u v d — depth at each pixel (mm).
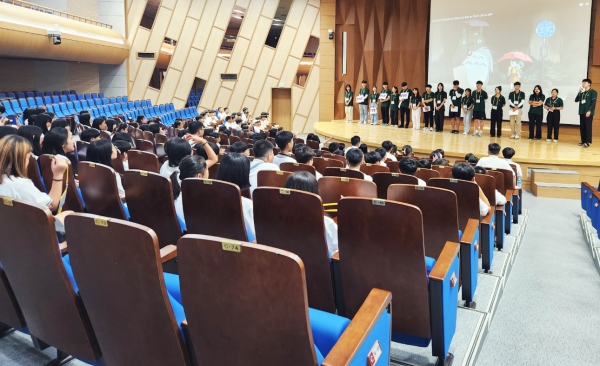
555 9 12375
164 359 1837
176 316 1835
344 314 2676
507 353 3014
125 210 3580
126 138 6332
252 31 18234
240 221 2830
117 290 1793
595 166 8797
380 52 17188
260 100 18531
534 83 12953
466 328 3109
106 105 14891
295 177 2686
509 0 13180
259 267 1477
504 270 4246
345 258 2498
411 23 16250
